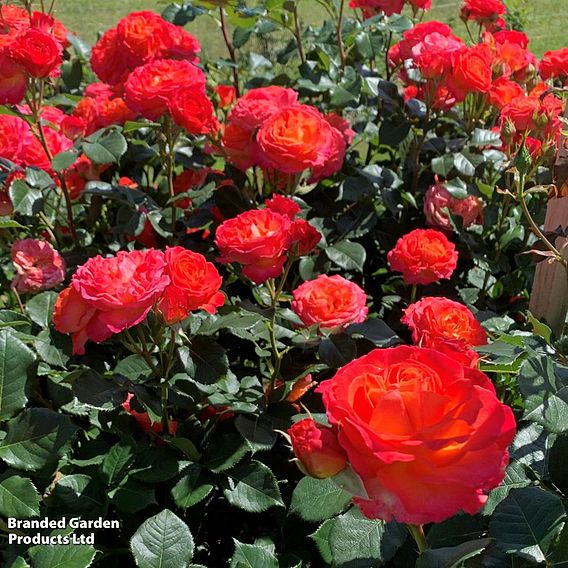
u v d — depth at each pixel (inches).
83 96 103.1
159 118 80.3
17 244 68.7
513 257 91.7
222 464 53.5
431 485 30.3
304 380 60.3
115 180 92.8
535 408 42.3
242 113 75.8
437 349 36.2
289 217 62.9
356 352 57.7
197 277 49.5
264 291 70.1
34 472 48.3
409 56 93.6
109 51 83.9
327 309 60.5
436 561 35.2
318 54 104.7
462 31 167.8
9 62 70.4
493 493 44.6
